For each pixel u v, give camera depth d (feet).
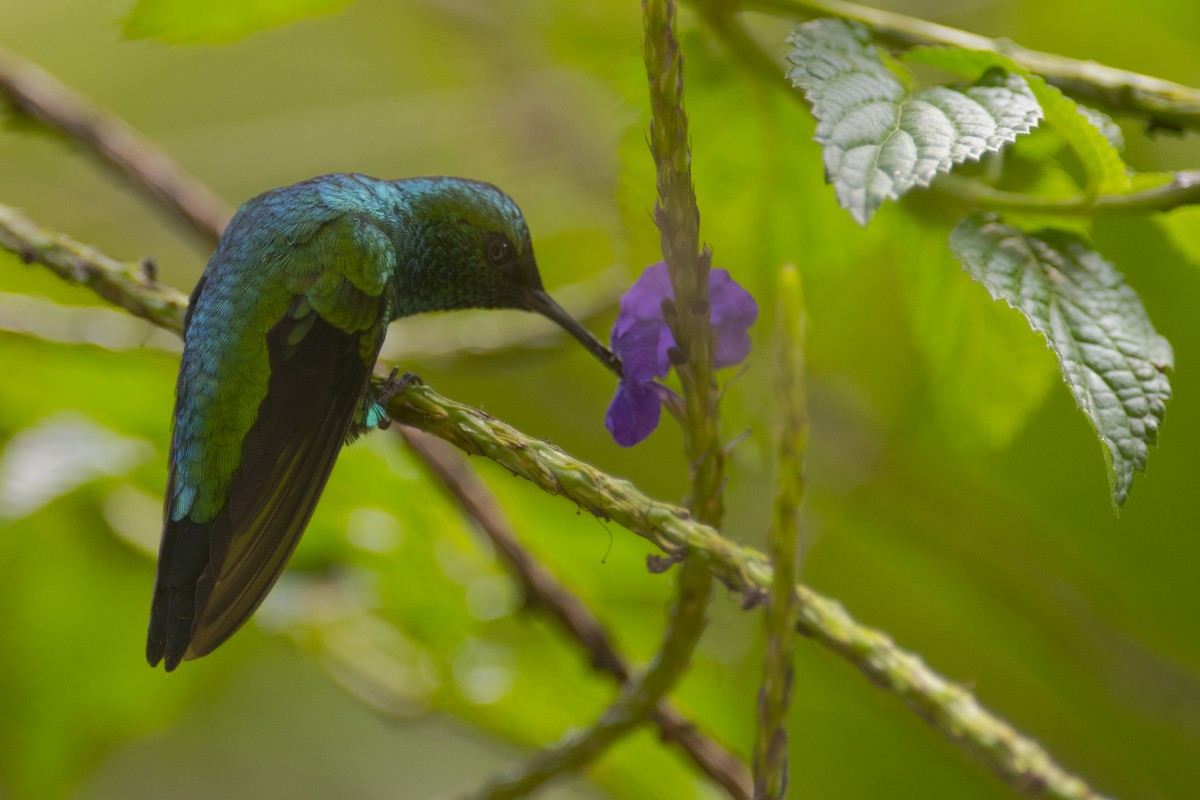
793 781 35.37
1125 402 18.43
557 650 29.71
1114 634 35.22
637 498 18.06
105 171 28.91
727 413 26.89
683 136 17.07
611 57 37.47
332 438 22.08
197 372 22.07
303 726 40.42
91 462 28.50
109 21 23.94
